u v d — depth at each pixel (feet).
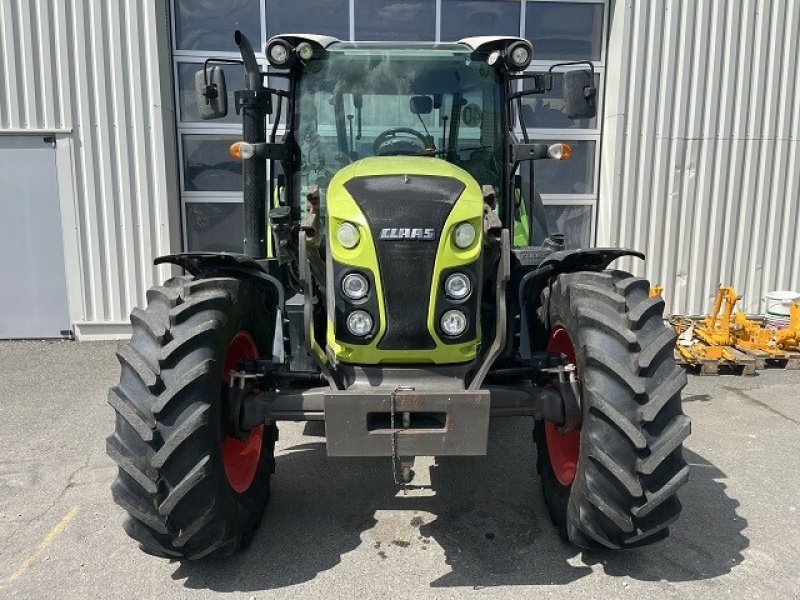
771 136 24.82
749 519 11.03
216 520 8.89
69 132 22.39
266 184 12.95
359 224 9.04
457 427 8.57
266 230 12.91
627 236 24.95
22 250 22.98
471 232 9.14
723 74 24.32
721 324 20.76
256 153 11.57
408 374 9.18
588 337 8.97
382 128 12.12
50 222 22.88
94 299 23.36
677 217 24.98
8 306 23.24
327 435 8.61
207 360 8.80
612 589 9.09
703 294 25.46
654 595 8.95
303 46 11.81
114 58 22.27
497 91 12.40
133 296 23.49
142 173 22.91
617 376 8.63
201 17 23.62
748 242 25.31
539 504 11.60
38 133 22.31
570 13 24.71
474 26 24.58
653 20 23.75
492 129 12.36
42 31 21.85
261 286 11.04
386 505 11.60
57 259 23.11
